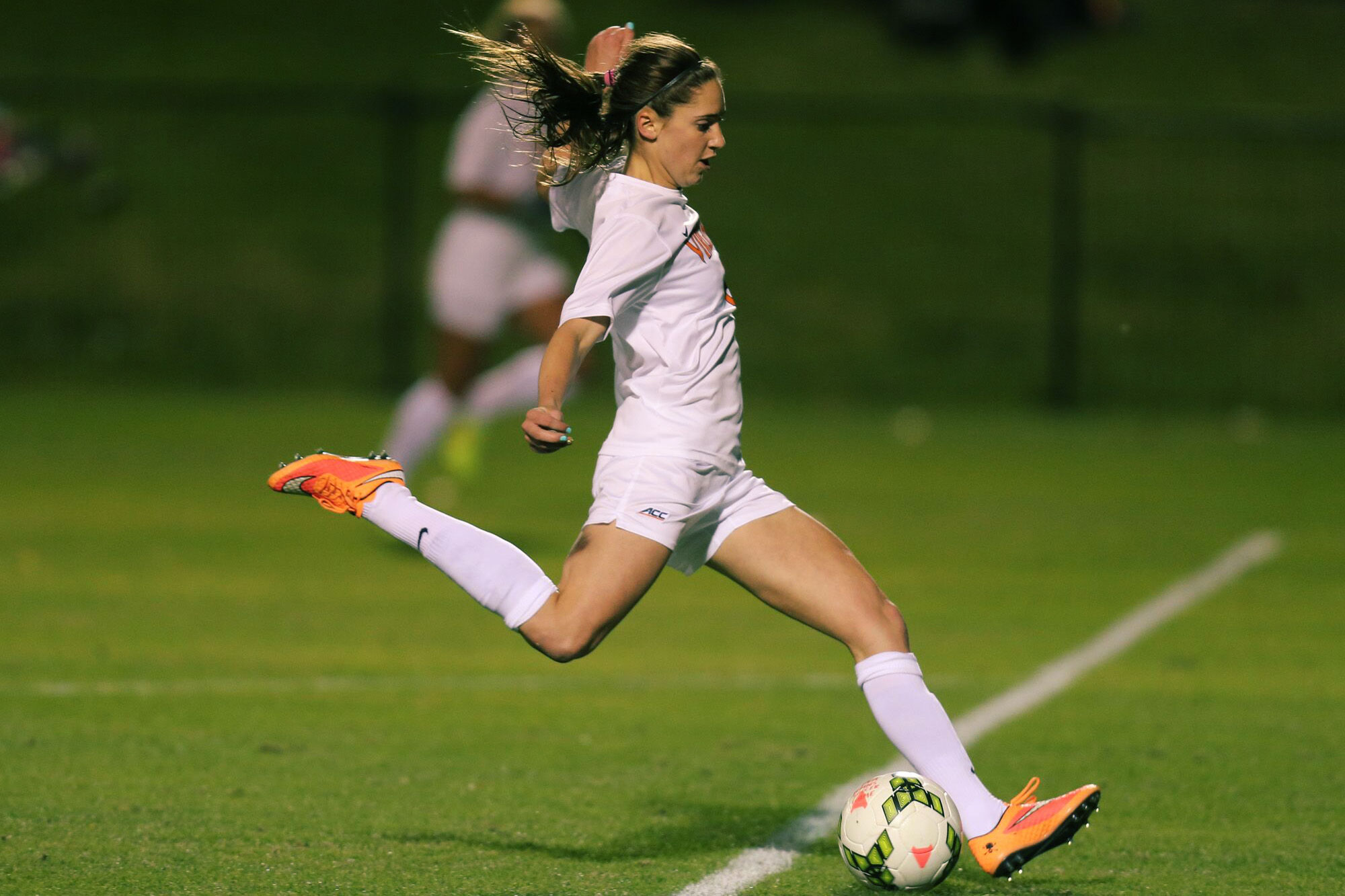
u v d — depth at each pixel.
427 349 66.81
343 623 28.00
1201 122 87.75
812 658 26.09
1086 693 23.77
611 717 22.00
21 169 71.19
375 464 14.79
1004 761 20.05
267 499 41.16
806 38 99.06
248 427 53.06
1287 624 28.92
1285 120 68.00
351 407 58.09
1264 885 15.27
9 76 90.81
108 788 17.98
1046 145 85.69
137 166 82.12
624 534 14.21
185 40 98.56
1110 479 46.78
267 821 16.80
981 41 97.12
